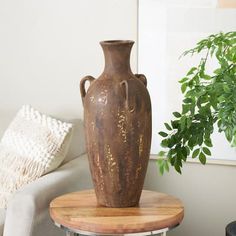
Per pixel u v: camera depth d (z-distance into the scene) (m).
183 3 2.62
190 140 2.13
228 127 1.98
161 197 2.25
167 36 2.66
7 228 2.19
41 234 2.25
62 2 2.85
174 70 2.67
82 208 2.11
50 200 2.27
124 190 2.09
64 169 2.52
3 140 2.60
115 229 1.95
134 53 2.75
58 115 2.94
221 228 2.74
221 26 2.58
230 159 2.66
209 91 2.02
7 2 2.94
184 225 2.79
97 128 2.05
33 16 2.91
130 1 2.73
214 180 2.72
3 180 2.49
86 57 2.86
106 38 2.80
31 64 2.96
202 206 2.75
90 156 2.11
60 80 2.92
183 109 2.06
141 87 2.08
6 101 3.02
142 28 2.70
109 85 2.04
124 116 2.03
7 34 2.97
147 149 2.10
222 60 2.10
